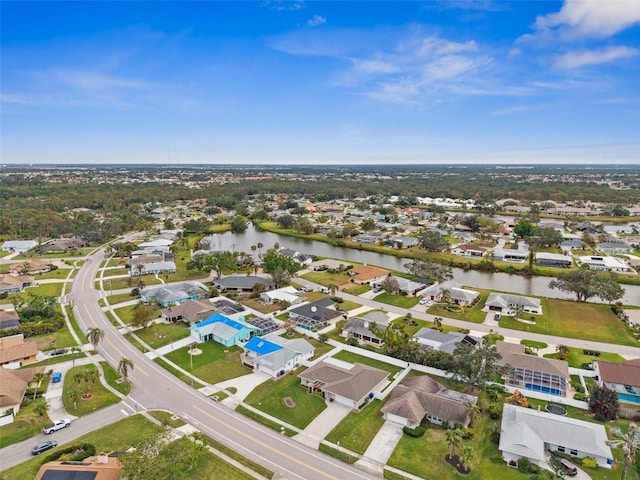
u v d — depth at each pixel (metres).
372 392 67.50
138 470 43.72
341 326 96.56
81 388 68.00
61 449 52.81
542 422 57.03
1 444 54.44
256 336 87.19
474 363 66.00
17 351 76.75
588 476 49.84
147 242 185.75
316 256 166.38
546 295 125.00
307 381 70.25
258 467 50.62
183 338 89.44
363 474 49.81
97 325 96.12
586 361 79.75
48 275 137.62
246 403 64.81
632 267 149.75
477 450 54.22
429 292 117.75
